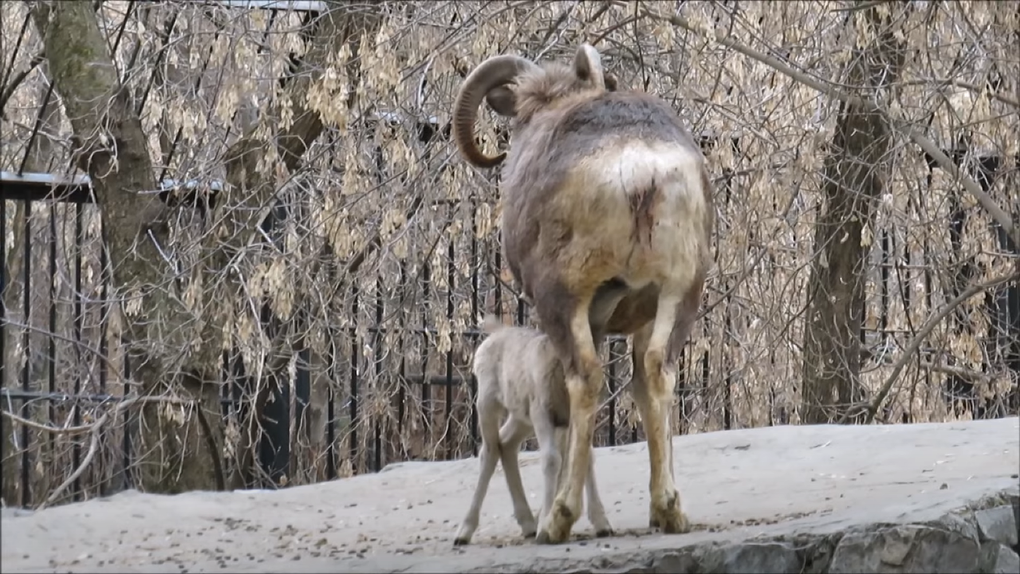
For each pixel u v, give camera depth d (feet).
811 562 36.35
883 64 71.00
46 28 80.18
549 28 73.87
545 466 40.98
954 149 74.54
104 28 90.79
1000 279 73.72
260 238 76.48
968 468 50.52
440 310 72.95
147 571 37.88
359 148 71.15
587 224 39.34
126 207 77.77
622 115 40.83
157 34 86.22
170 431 76.02
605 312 41.65
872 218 74.90
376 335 78.64
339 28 74.95
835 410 79.66
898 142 71.31
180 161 90.43
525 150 43.34
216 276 73.36
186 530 47.16
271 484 79.97
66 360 95.50
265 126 71.15
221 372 80.38
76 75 78.69
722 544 36.14
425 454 85.76
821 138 68.64
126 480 91.56
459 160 71.56
